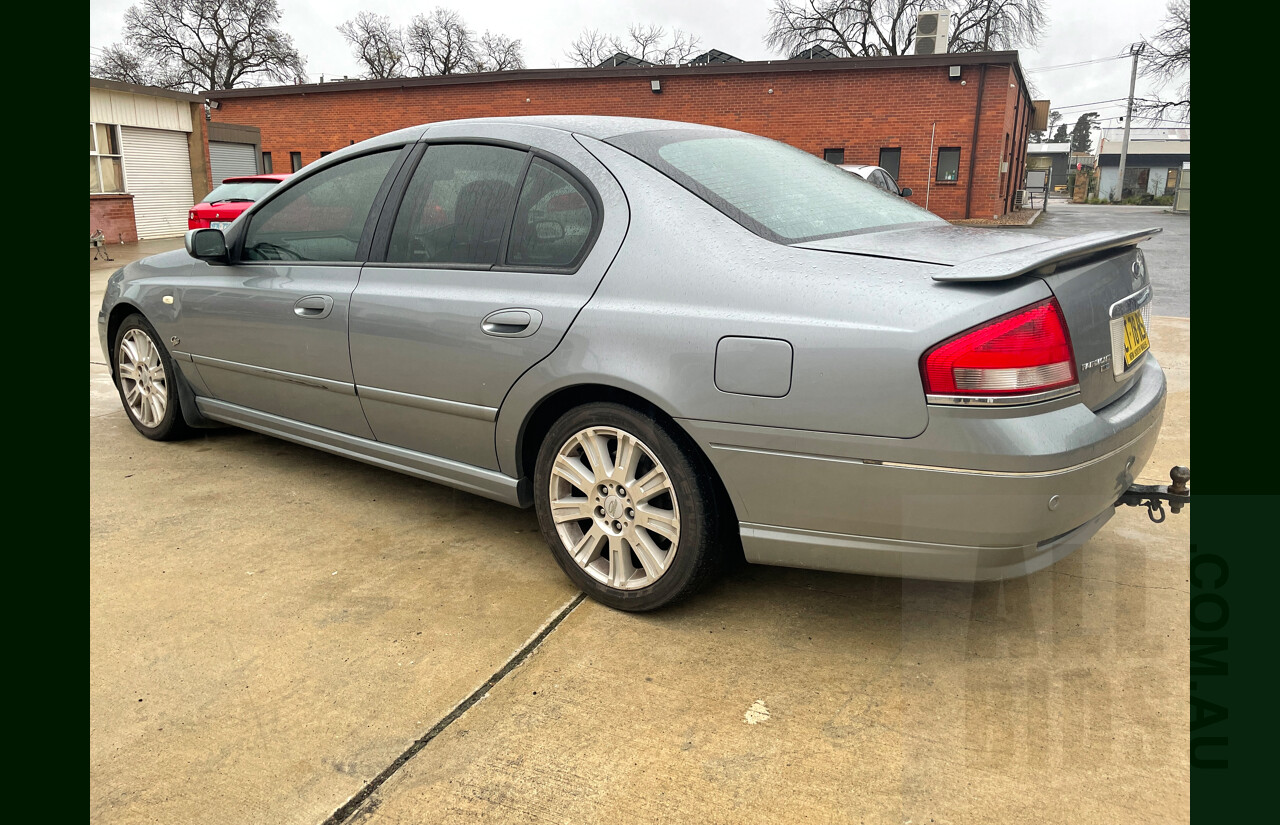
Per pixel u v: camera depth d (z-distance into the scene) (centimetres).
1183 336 642
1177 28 3753
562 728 196
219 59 4144
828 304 201
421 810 171
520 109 2380
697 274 222
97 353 634
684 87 2231
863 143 2134
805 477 207
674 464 227
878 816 167
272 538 305
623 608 248
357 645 233
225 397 376
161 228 2108
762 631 238
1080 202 4941
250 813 171
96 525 315
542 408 261
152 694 211
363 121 2548
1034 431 185
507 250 265
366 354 297
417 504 339
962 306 188
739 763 183
